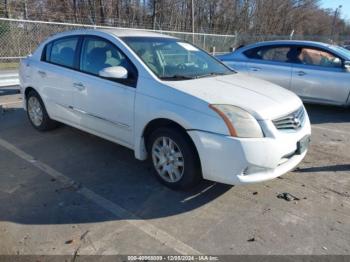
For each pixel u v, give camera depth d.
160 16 30.73
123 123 3.97
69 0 25.31
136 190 3.69
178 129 3.47
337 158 4.73
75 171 4.13
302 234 2.99
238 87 3.76
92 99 4.27
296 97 3.93
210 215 3.26
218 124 3.17
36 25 12.15
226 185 3.80
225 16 38.59
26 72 5.45
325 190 3.79
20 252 2.69
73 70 4.59
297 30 49.38
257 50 7.92
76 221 3.11
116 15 27.84
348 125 6.46
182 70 4.07
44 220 3.11
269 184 3.89
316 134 5.85
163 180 3.73
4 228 2.98
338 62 7.09
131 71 3.88
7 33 11.69
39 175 4.00
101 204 3.40
